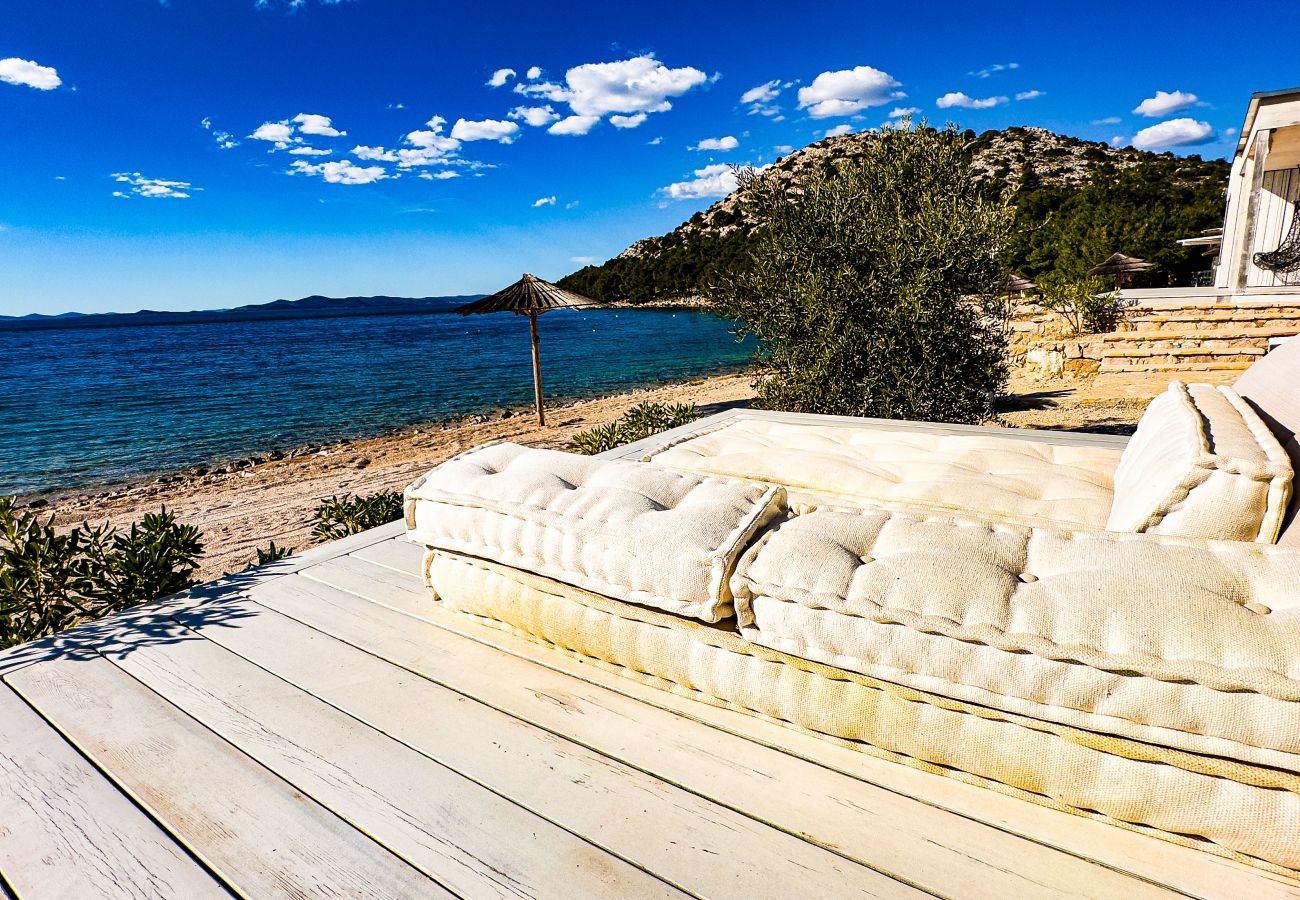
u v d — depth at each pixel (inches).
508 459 75.0
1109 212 1100.5
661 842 45.6
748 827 46.6
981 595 40.9
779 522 55.5
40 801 50.9
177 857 45.4
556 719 58.6
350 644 72.8
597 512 59.0
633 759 53.4
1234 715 33.5
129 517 317.1
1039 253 1192.8
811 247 220.8
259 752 55.8
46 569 105.3
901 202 215.0
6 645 96.8
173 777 53.1
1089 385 390.9
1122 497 66.5
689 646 54.9
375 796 50.5
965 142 216.2
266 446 517.7
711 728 56.6
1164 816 38.8
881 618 41.7
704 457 111.6
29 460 485.7
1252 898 39.4
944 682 41.0
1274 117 379.9
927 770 47.4
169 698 63.9
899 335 212.1
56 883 43.6
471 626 75.0
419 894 42.1
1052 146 2957.7
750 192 232.4
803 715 49.9
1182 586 37.9
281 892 42.4
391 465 407.8
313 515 280.1
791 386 230.4
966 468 98.2
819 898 41.3
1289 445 58.6
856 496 90.9
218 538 255.1
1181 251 1031.6
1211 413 68.5
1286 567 38.4
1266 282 482.9
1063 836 44.5
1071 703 37.6
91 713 61.8
